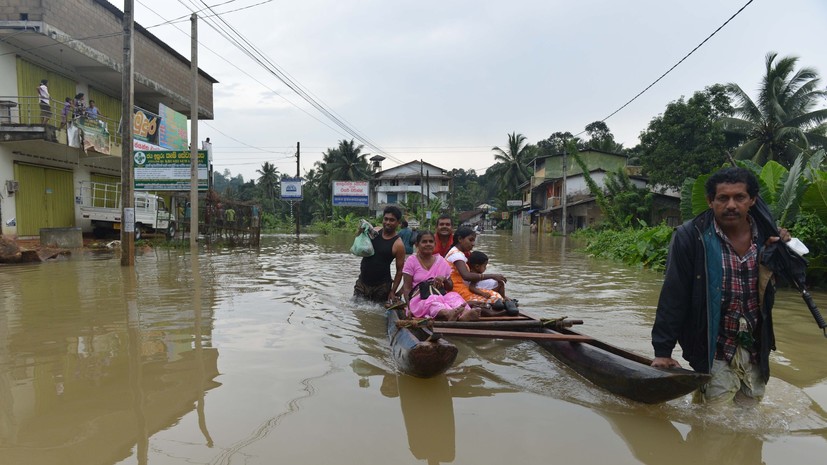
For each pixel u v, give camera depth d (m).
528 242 24.67
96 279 8.49
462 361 4.12
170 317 5.45
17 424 2.73
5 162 14.91
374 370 3.77
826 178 8.71
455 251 5.77
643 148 29.05
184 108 23.94
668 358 3.06
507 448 2.55
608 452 2.52
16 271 9.59
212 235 19.23
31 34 14.54
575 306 6.50
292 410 2.97
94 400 3.07
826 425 2.86
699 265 2.98
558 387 3.50
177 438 2.58
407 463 2.37
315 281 8.55
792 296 7.48
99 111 19.34
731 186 2.79
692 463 2.42
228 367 3.74
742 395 3.03
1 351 4.09
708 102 26.38
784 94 25.12
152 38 20.08
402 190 55.44
